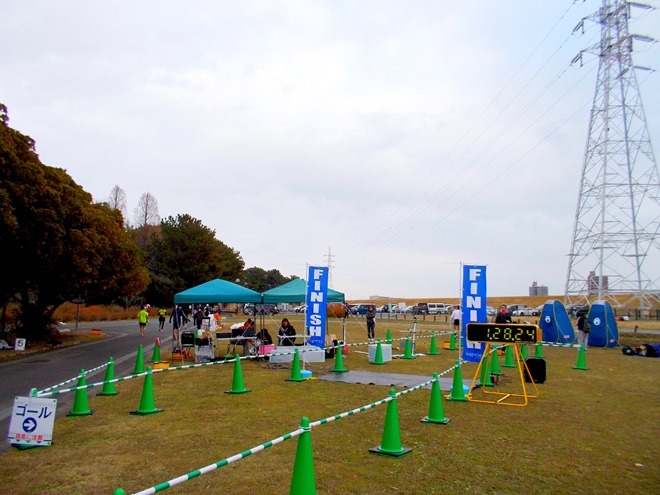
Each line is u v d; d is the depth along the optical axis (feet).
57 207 70.64
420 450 24.06
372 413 32.09
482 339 36.83
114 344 87.25
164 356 67.82
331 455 23.16
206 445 24.75
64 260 75.51
